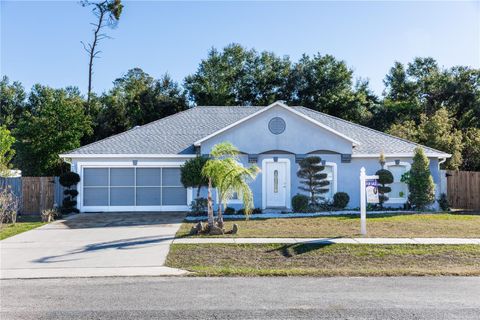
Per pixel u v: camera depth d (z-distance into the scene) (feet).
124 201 80.79
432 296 29.40
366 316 25.23
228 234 52.19
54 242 49.62
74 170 80.02
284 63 176.55
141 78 171.12
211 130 88.43
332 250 44.04
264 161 79.20
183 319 24.84
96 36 155.74
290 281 33.73
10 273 36.29
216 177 53.52
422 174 76.02
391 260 41.34
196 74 175.73
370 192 51.37
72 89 176.24
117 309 26.68
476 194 81.30
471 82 158.71
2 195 63.72
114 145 82.43
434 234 51.16
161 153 80.18
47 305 27.58
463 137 120.88
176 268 37.96
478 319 24.70
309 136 79.66
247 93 173.06
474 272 36.11
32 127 115.03
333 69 166.81
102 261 40.45
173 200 81.00
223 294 29.96
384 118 161.48
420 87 176.04
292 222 61.82
